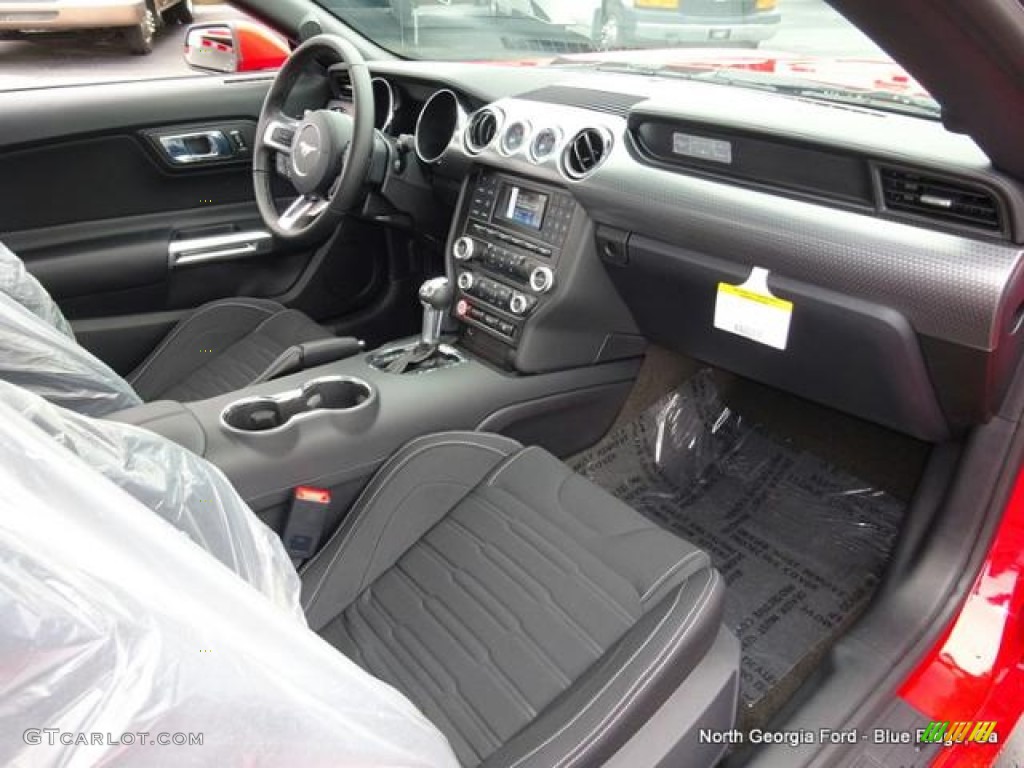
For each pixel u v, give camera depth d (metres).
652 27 2.23
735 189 1.40
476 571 1.31
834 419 2.06
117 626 0.46
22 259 1.98
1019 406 1.45
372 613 1.31
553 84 1.89
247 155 2.24
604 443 2.04
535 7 2.40
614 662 1.04
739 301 1.45
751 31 1.96
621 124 1.60
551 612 1.20
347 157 1.77
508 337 1.76
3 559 0.42
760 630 1.65
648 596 1.18
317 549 1.44
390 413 1.53
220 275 2.24
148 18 3.44
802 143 1.24
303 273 2.35
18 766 0.42
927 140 1.18
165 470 0.79
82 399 1.24
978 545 1.40
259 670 0.53
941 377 1.29
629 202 1.54
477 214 1.86
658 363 2.03
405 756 0.65
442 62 2.18
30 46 3.43
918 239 1.18
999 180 1.06
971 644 1.31
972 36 0.82
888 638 1.34
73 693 0.44
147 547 0.50
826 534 1.83
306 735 0.55
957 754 1.19
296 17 2.18
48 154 1.97
